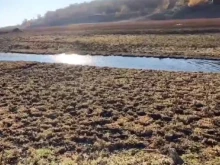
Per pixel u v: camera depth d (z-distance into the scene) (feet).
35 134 54.54
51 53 173.27
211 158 43.80
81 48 183.32
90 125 58.13
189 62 129.39
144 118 60.70
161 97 74.18
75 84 90.33
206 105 67.00
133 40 206.28
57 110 66.85
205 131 53.57
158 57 144.05
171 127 55.62
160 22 372.58
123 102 71.05
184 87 83.10
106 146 49.16
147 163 42.24
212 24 274.98
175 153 44.60
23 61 139.64
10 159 45.68
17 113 65.82
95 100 73.26
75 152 47.91
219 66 118.73
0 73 112.37
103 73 106.32
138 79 95.40
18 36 308.60
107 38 227.20
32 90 85.05
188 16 449.06
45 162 43.86
